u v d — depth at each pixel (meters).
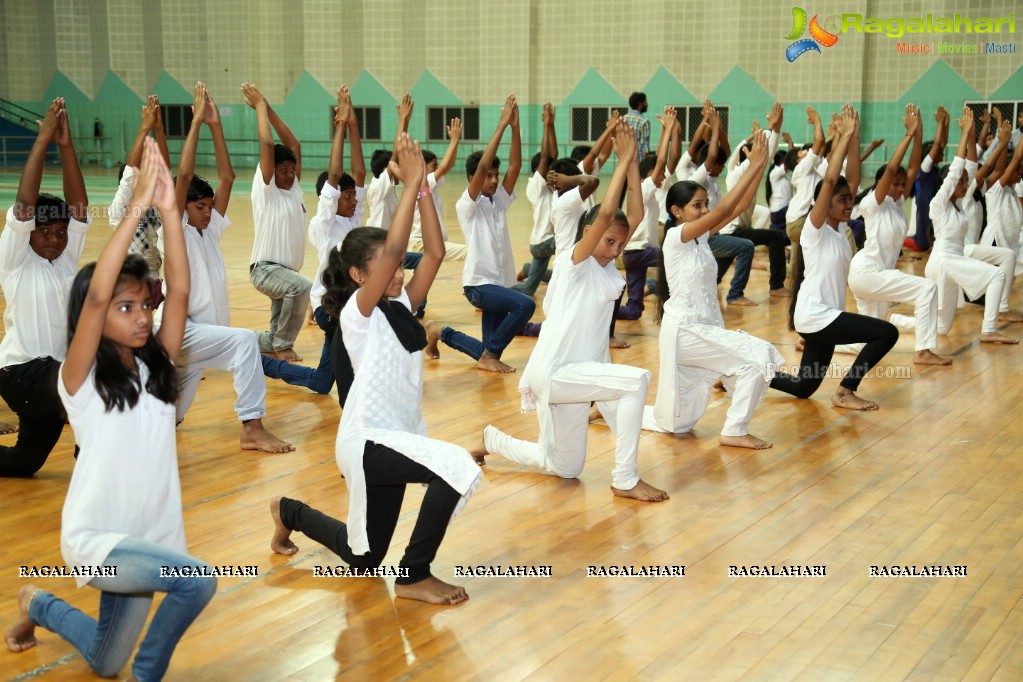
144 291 2.79
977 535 4.14
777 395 6.51
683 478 4.87
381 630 3.32
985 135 12.05
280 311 7.02
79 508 2.79
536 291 10.28
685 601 3.53
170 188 2.91
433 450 3.34
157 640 2.77
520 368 7.09
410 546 3.49
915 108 7.19
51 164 28.70
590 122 26.23
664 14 24.91
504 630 3.32
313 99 28.30
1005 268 8.81
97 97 29.45
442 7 26.91
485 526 4.24
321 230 7.04
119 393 2.78
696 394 5.57
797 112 23.86
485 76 26.53
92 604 3.48
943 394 6.44
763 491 4.68
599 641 3.25
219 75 28.55
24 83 29.97
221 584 3.64
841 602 3.53
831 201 6.19
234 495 4.54
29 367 4.54
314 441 5.38
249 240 14.09
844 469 5.00
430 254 3.65
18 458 4.68
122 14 28.81
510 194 7.57
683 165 10.08
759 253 13.58
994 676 3.02
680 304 5.42
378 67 27.69
